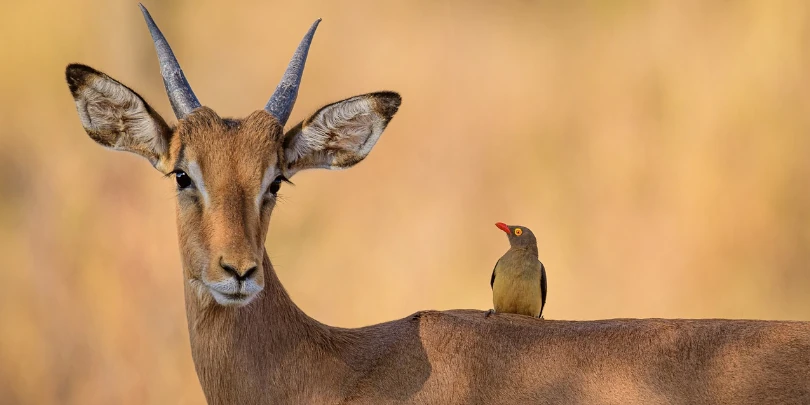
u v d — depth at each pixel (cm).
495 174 5094
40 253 4162
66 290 4034
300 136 2358
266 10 6100
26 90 5319
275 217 4797
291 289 4447
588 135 5306
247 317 2227
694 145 5025
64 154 4747
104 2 5688
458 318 2292
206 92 5878
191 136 2197
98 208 4344
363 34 6062
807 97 5169
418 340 2248
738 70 5325
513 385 2172
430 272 4478
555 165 5125
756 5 5488
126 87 2234
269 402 2228
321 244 4681
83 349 3894
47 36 5516
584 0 6172
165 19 5950
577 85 5659
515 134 5359
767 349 2119
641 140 5166
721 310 4353
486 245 4656
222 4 6069
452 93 5675
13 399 3800
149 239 4184
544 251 4622
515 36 6100
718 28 5647
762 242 4578
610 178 5000
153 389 3806
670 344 2162
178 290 4053
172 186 2612
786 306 4362
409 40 6028
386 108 2391
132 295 4006
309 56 5934
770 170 4859
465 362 2205
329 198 4881
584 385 2147
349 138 2416
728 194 4741
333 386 2219
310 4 6112
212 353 2230
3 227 4469
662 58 5584
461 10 6212
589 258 4566
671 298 4372
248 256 2088
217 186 2155
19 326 3922
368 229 4731
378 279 4459
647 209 4788
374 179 5000
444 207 4828
